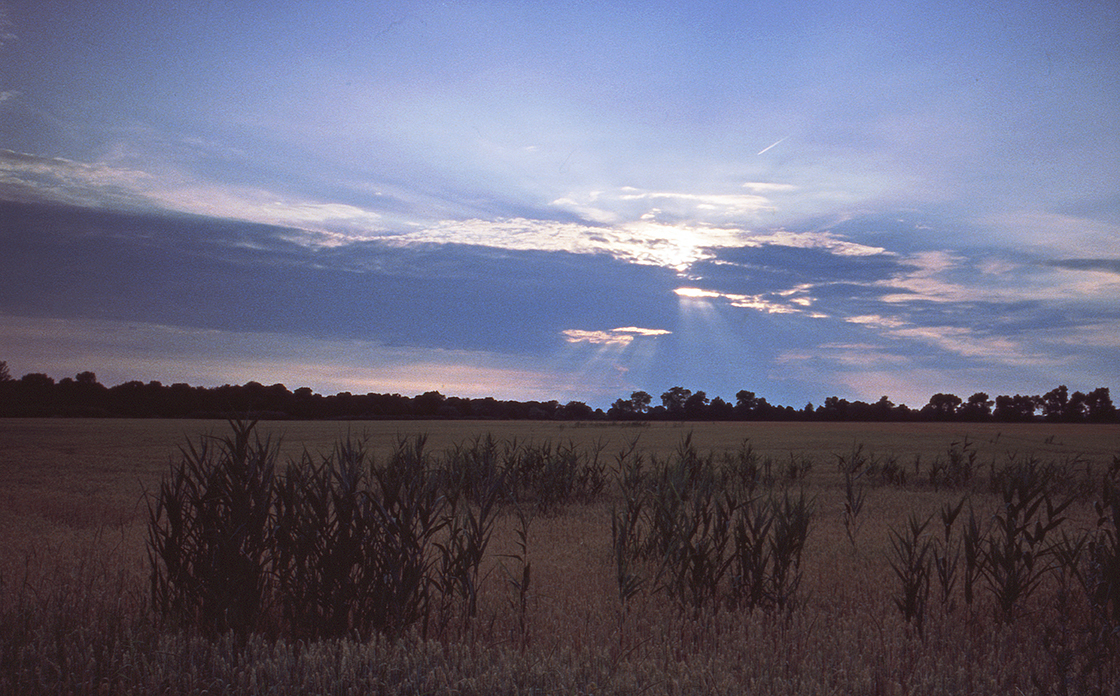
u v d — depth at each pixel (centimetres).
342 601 534
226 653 466
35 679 416
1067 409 10819
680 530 672
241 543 540
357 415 10144
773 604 619
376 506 552
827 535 985
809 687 415
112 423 6166
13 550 807
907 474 2031
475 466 1290
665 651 494
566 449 1590
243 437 567
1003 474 1523
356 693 407
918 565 588
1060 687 406
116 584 632
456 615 577
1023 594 663
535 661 440
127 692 408
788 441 4075
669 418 12688
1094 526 1052
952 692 429
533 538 966
